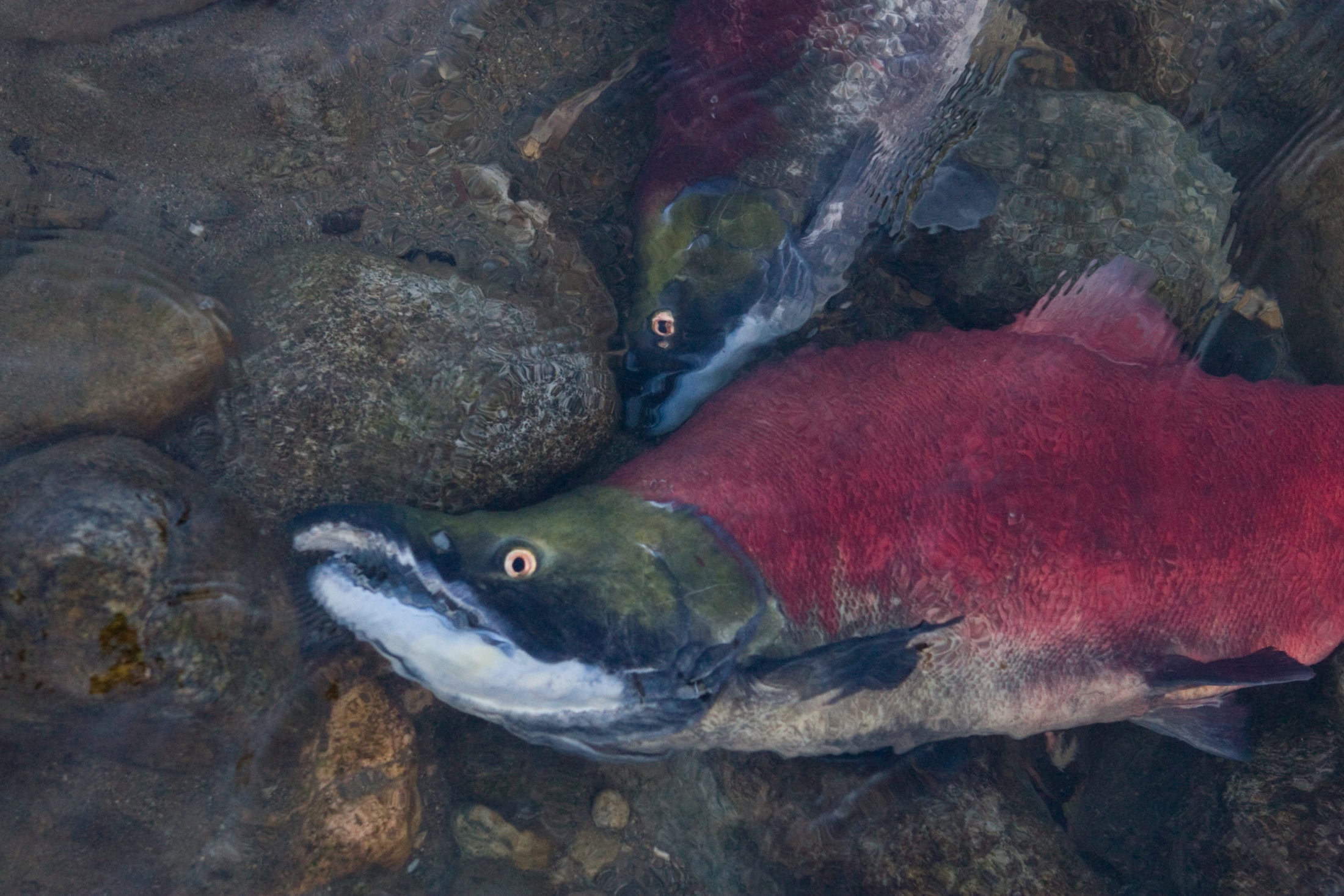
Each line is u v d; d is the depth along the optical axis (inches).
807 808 42.3
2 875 39.6
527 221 43.6
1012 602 40.9
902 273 43.7
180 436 40.9
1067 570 40.9
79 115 42.2
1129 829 43.0
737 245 43.3
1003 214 43.4
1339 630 42.0
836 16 43.2
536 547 40.5
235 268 42.1
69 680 39.1
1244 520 41.3
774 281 43.3
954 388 41.4
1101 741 43.6
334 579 40.4
